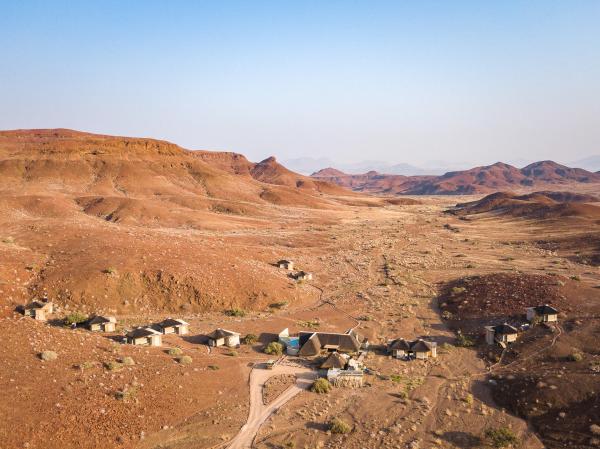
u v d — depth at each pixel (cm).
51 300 6594
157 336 5716
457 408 4666
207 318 6969
